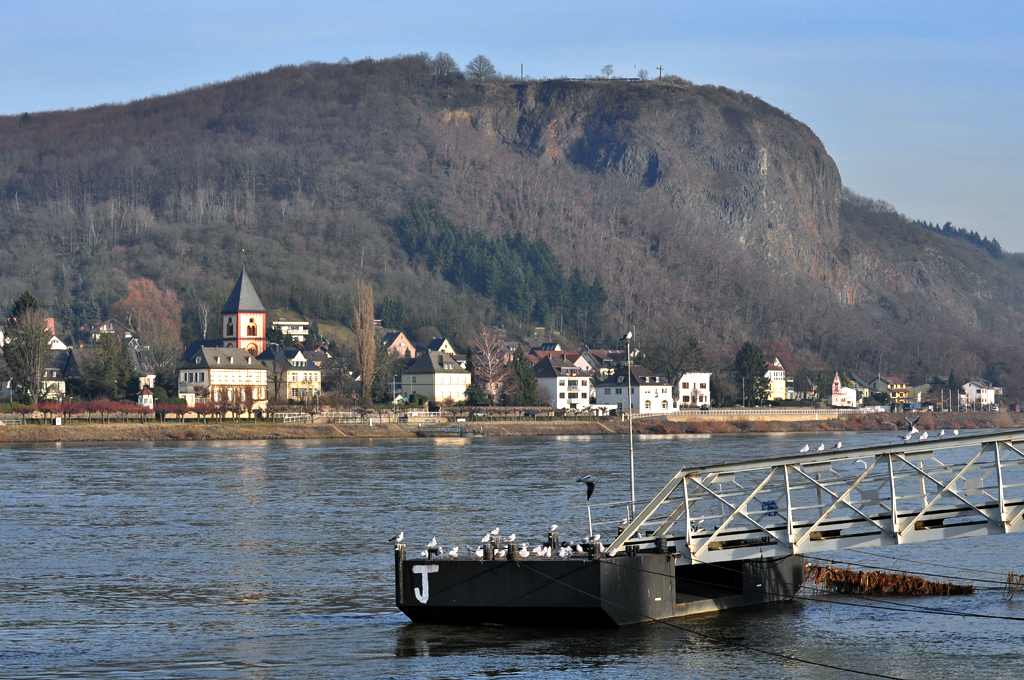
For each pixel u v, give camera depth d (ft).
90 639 189.57
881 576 224.33
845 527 204.13
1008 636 188.75
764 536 199.41
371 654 178.19
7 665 174.09
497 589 186.60
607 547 197.36
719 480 213.66
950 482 193.77
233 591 226.79
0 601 218.38
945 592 221.87
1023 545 279.49
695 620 196.34
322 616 204.64
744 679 164.76
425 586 190.70
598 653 176.55
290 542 285.23
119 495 390.42
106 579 239.50
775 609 206.90
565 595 183.93
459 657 175.63
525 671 168.04
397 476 460.14
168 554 269.23
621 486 412.16
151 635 191.93
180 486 420.77
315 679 165.78
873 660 175.01
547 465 517.55
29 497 385.09
